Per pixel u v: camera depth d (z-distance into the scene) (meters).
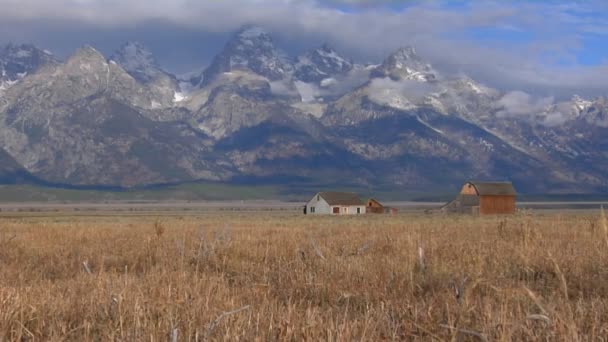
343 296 16.12
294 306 13.79
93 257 26.53
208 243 28.33
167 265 22.52
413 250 23.81
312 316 12.55
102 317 13.62
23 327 12.35
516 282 18.03
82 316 13.80
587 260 20.08
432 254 22.95
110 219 106.75
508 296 14.66
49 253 27.95
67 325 13.24
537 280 18.41
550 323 11.74
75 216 132.38
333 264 20.56
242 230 47.72
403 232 37.84
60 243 33.31
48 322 13.38
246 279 19.61
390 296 15.86
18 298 14.28
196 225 64.75
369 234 37.59
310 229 50.88
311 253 24.17
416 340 12.05
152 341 11.62
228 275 21.06
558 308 13.80
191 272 21.20
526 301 14.43
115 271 22.00
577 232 31.72
